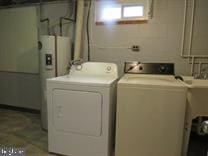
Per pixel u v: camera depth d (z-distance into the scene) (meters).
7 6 3.35
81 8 2.75
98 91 1.85
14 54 3.45
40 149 2.18
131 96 1.77
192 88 1.76
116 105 1.98
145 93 1.74
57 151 2.08
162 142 1.77
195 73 2.52
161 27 2.59
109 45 2.86
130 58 2.78
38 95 3.40
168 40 2.59
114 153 2.10
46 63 2.58
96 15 2.86
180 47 2.55
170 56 2.61
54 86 1.99
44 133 2.60
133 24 2.70
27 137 2.47
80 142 1.98
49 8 3.13
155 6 2.58
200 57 2.49
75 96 1.93
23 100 3.56
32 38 3.26
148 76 2.19
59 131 2.04
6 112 3.53
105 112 1.85
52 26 3.15
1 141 2.34
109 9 2.79
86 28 2.94
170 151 1.77
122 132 1.85
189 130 1.82
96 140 1.92
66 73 2.76
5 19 3.40
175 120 1.71
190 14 2.46
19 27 3.32
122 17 2.74
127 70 2.31
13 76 3.56
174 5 2.50
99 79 2.10
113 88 1.98
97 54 2.94
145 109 1.76
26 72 3.41
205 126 1.62
